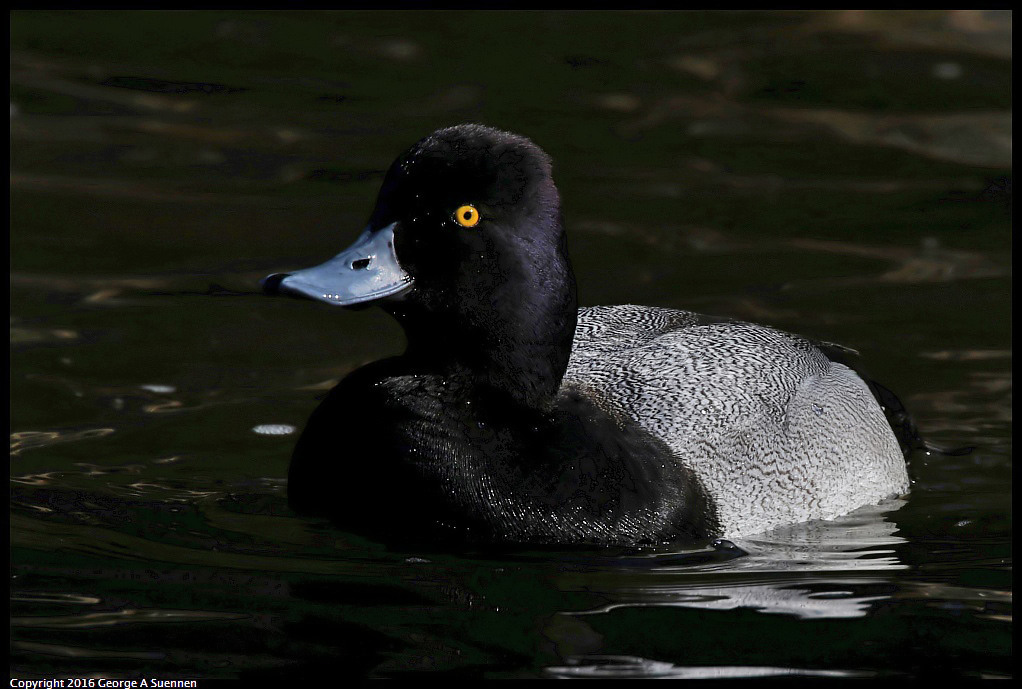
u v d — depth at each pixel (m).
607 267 13.79
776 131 17.36
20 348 11.84
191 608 7.71
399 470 8.34
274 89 18.20
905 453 10.66
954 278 13.72
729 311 12.88
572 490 8.41
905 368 11.95
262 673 7.02
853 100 18.05
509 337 8.34
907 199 15.62
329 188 15.55
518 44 19.83
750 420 9.41
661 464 8.84
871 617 7.78
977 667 7.18
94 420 10.70
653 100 18.09
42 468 9.79
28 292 12.92
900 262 14.10
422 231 8.20
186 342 12.20
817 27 20.20
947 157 16.67
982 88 18.22
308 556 8.41
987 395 11.55
